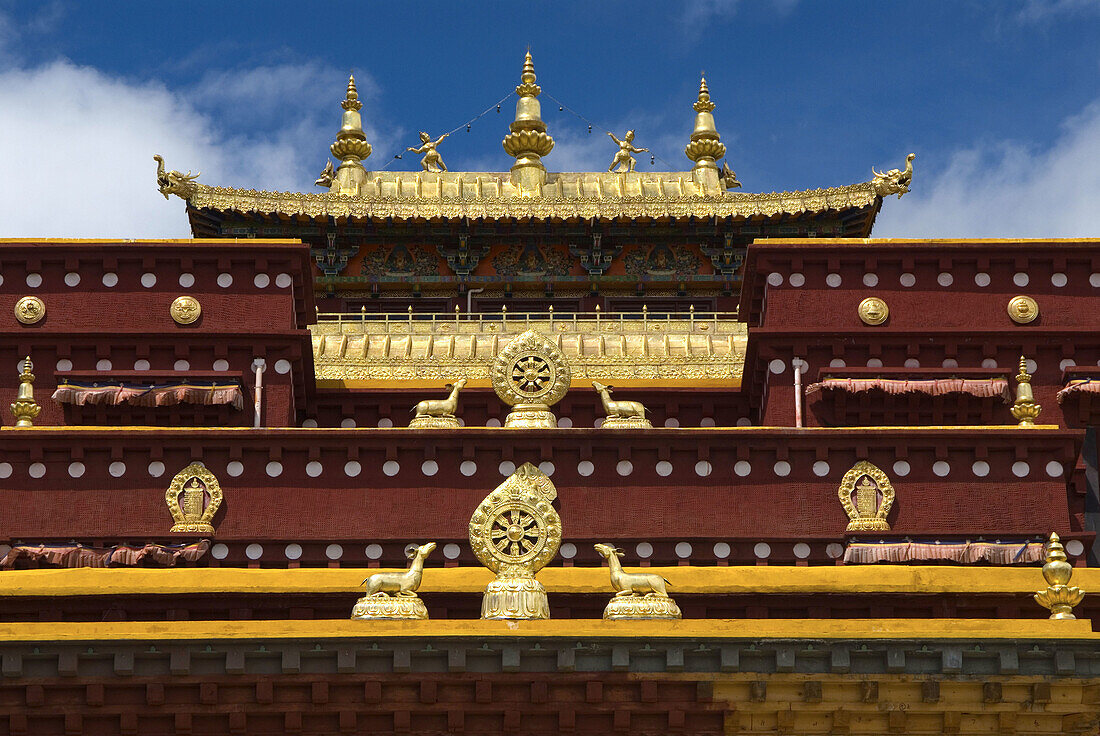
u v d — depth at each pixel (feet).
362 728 91.81
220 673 91.30
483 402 145.48
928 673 92.43
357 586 112.47
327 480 123.03
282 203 171.22
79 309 140.05
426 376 154.81
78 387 135.44
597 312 163.43
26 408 127.44
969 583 112.47
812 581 112.37
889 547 120.88
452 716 91.61
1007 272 143.13
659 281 174.29
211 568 116.67
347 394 145.18
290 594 112.16
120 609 112.06
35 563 119.55
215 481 122.72
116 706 91.20
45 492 122.42
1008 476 123.85
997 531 122.42
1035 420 139.54
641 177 185.78
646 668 92.22
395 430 123.34
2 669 90.38
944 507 123.03
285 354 139.44
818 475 123.65
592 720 92.48
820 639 91.97
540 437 123.44
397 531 122.01
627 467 123.44
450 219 171.22
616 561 99.04
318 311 173.47
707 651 92.27
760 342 140.36
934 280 142.72
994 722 93.35
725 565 121.49
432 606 112.37
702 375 155.84
